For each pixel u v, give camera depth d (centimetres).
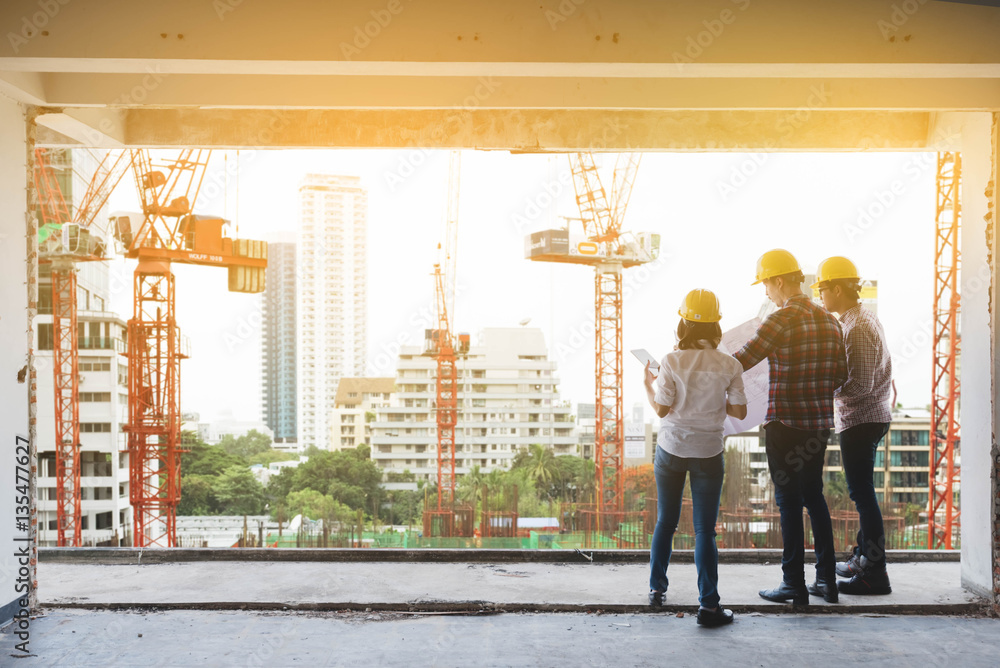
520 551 404
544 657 260
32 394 306
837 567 360
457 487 8106
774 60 264
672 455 302
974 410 330
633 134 392
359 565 393
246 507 7394
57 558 400
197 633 285
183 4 260
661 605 315
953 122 366
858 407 326
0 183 292
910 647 271
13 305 296
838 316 337
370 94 336
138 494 3838
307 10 260
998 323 311
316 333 10950
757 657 260
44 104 313
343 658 258
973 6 264
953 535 2903
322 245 10900
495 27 263
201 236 3969
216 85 328
